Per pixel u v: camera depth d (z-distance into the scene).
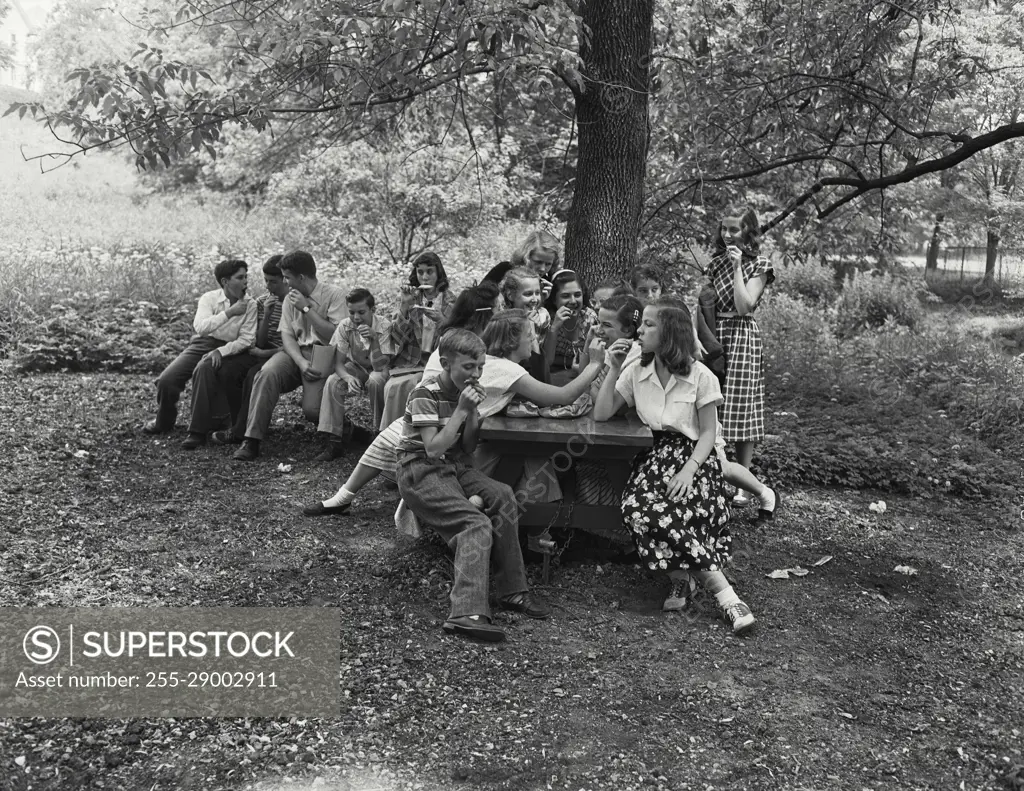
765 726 3.52
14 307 9.44
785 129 9.00
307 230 14.92
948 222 14.06
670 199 8.66
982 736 3.54
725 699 3.70
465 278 12.82
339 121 8.11
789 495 6.36
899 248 10.72
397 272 12.89
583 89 6.08
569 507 4.61
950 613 4.68
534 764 3.21
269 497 5.71
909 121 9.04
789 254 9.93
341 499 5.38
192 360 6.75
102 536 4.95
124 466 6.13
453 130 11.63
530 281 5.01
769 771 3.25
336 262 13.46
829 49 8.62
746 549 5.31
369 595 4.43
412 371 5.83
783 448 7.02
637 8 6.45
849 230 9.99
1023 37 11.76
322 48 6.16
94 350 8.91
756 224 5.90
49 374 8.45
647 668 3.91
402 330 5.97
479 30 5.58
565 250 6.86
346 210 13.96
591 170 6.61
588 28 5.95
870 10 8.27
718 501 4.36
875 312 14.41
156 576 4.52
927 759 3.38
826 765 3.30
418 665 3.82
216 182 21.88
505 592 4.35
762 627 4.34
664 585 4.70
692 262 9.19
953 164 8.17
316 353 6.36
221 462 6.34
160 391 6.73
